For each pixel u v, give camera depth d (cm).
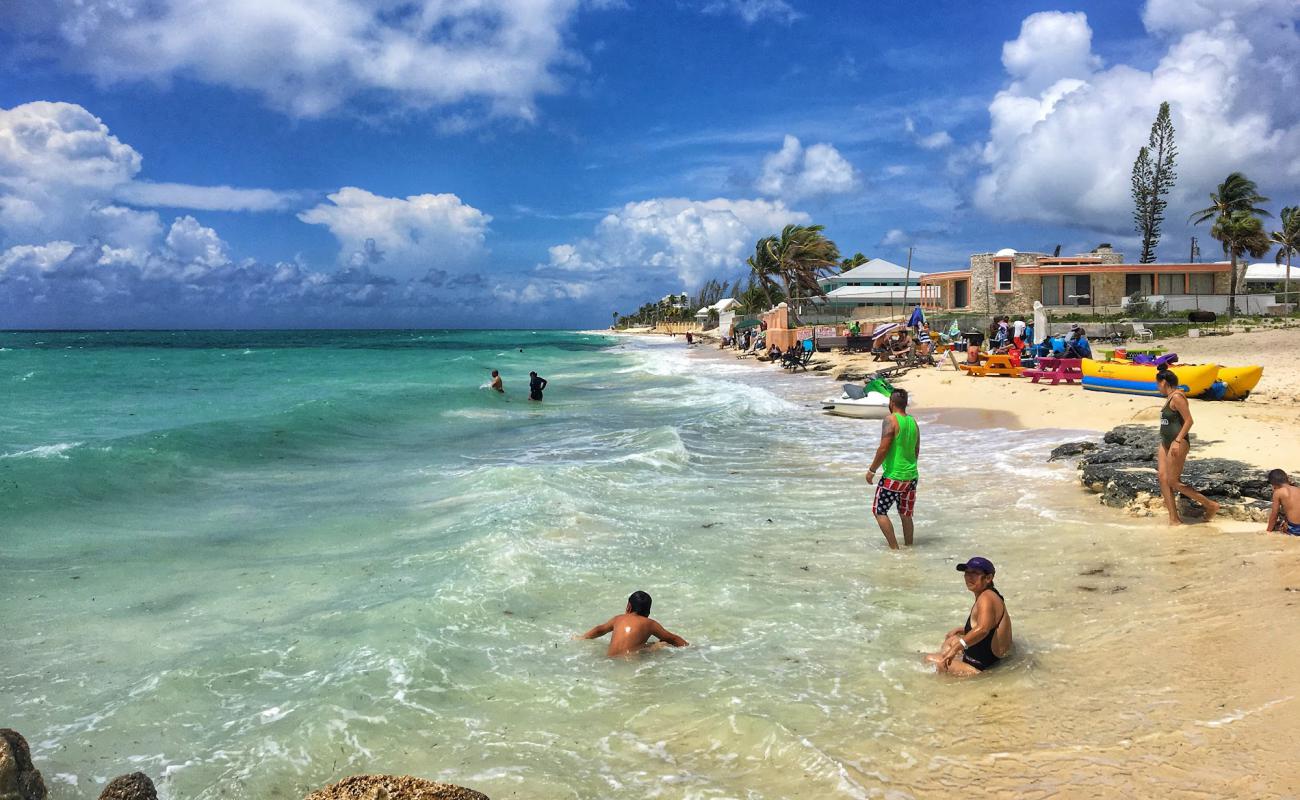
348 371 3831
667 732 437
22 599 652
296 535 873
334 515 969
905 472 790
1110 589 636
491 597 657
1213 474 867
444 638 569
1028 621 579
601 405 2339
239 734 434
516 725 447
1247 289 5112
